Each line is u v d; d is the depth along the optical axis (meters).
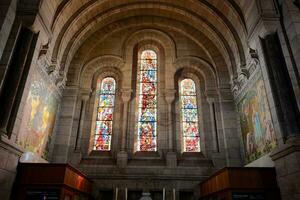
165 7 17.61
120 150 14.93
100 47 17.98
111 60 17.50
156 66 18.00
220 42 16.64
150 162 14.82
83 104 16.19
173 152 14.94
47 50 12.67
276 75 10.49
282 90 10.14
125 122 15.62
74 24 15.66
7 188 9.52
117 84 17.12
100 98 17.02
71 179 10.89
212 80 17.02
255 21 12.19
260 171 10.41
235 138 15.02
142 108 16.64
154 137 15.82
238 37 15.17
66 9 14.46
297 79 10.07
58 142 14.76
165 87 16.64
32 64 11.11
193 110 16.75
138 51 18.20
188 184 14.22
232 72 15.80
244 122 14.30
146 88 17.23
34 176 10.16
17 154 10.09
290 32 10.73
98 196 13.91
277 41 11.18
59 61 14.88
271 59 10.85
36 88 12.35
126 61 17.48
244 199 10.05
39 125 12.73
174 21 18.50
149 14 18.55
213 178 12.03
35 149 12.30
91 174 14.29
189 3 16.92
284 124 9.80
